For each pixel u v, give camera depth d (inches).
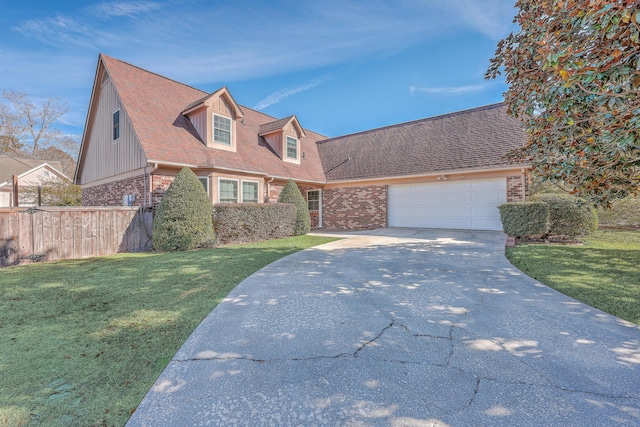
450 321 132.6
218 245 378.0
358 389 86.4
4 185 836.0
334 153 709.9
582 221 357.7
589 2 125.6
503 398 81.6
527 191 444.1
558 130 171.8
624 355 103.0
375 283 193.2
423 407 78.6
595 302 152.6
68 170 1289.4
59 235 300.5
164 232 339.6
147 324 133.8
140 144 385.1
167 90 507.2
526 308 146.3
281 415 76.5
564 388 85.5
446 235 424.8
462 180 495.8
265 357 104.4
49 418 76.0
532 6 195.0
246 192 474.6
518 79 201.5
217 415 76.8
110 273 228.4
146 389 88.1
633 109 127.3
